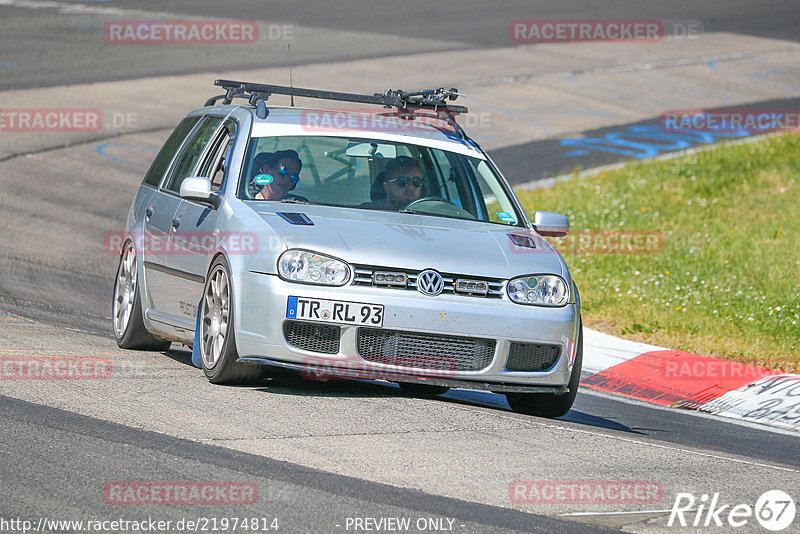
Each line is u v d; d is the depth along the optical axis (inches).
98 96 3462.1
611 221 2384.4
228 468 754.8
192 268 1083.9
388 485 745.0
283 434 850.8
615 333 1604.3
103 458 761.6
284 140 1127.0
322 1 5585.6
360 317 950.4
